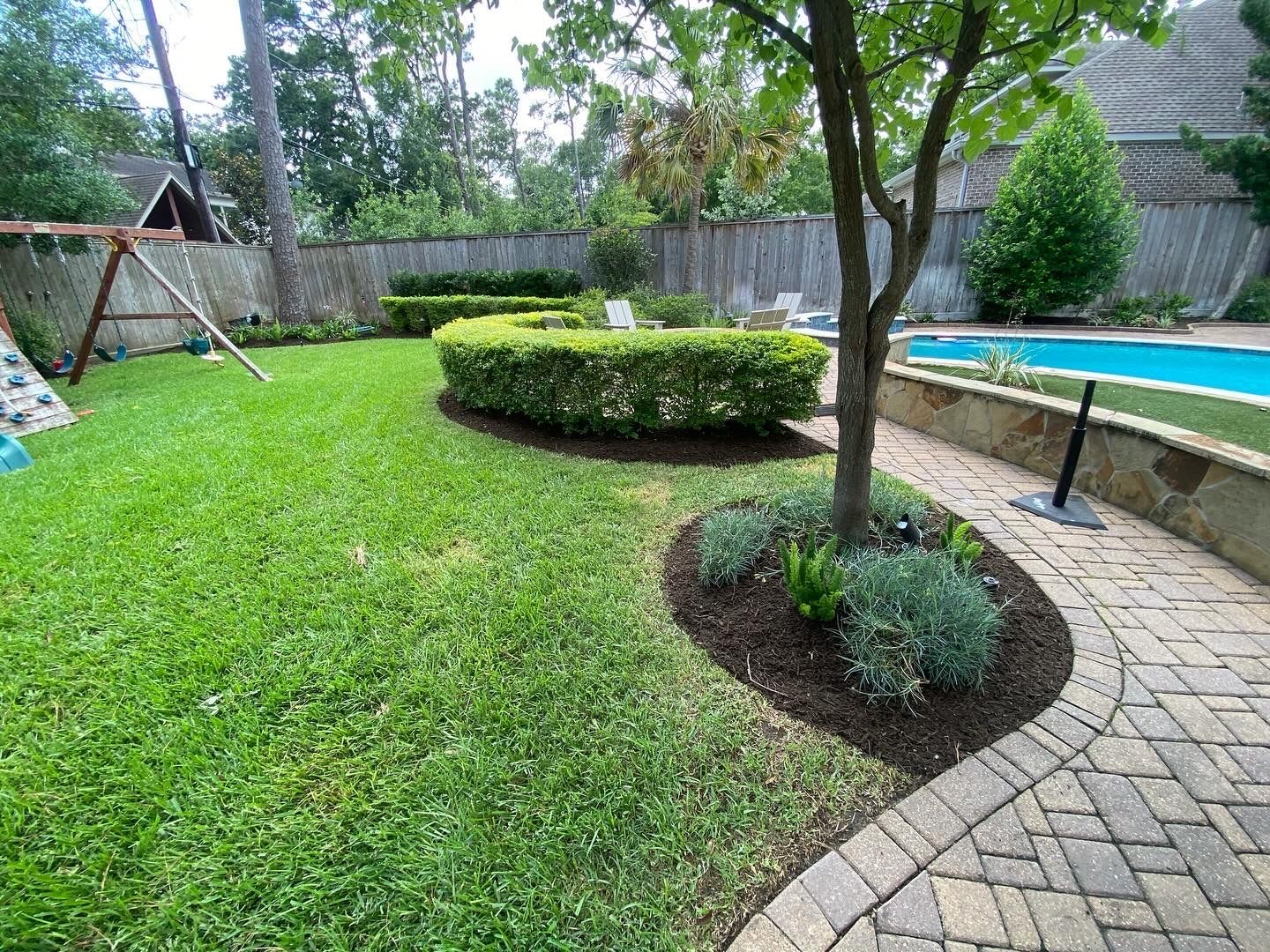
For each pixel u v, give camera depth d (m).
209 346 7.42
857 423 2.24
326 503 3.06
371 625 2.07
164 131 16.28
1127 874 1.26
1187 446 2.65
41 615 2.11
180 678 1.80
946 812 1.41
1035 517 2.95
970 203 10.49
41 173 6.44
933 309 9.64
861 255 2.02
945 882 1.25
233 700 1.72
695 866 1.28
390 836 1.33
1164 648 1.97
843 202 1.94
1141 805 1.42
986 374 5.11
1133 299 8.75
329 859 1.28
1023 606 2.19
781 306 8.98
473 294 10.58
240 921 1.16
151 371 6.95
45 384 4.63
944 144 1.91
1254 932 1.15
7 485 3.31
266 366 7.18
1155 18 1.57
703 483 3.39
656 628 2.07
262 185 21.20
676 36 2.22
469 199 22.55
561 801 1.42
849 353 2.16
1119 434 3.04
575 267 10.63
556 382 4.16
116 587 2.29
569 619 2.12
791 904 1.20
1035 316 9.09
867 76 1.93
